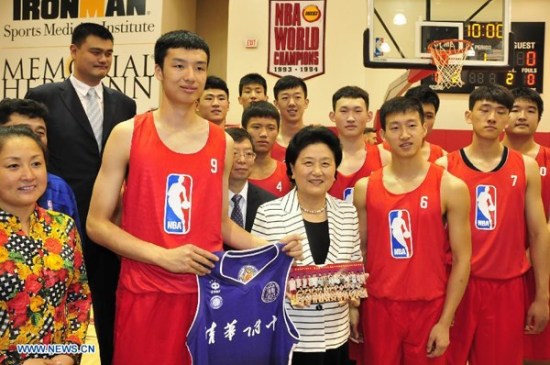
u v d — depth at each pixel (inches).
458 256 92.4
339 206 88.7
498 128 105.2
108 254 106.4
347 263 84.2
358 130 116.3
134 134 75.1
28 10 245.4
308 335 82.7
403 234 91.6
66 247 71.2
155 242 74.2
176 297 74.7
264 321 77.1
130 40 238.8
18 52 246.2
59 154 106.8
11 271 65.4
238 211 101.3
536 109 124.0
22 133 68.4
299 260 82.4
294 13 240.5
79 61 111.7
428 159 133.6
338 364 85.2
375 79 276.1
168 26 247.8
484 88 107.6
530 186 107.4
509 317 104.1
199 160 76.0
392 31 200.1
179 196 74.7
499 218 104.3
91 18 241.3
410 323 91.4
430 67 198.2
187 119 76.4
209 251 75.2
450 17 199.0
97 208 75.9
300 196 87.4
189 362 76.0
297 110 137.0
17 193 66.4
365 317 95.1
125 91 238.8
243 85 164.1
